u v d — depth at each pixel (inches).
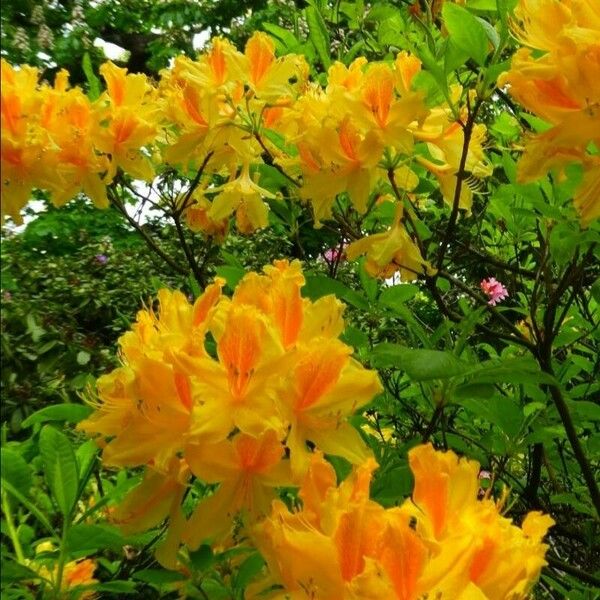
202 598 16.2
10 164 19.3
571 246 21.5
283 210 29.3
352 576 13.8
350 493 14.7
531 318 23.8
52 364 52.1
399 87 21.4
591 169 18.2
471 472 14.8
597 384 28.4
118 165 23.5
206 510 15.6
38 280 79.3
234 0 113.7
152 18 118.6
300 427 16.0
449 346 23.2
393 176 22.2
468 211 26.3
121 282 81.8
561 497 26.6
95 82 26.1
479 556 13.8
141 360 15.3
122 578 20.7
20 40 115.0
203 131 24.0
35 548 18.9
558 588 24.1
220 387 15.3
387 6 33.0
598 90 16.6
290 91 23.8
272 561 14.7
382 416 30.8
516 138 30.9
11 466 15.3
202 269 29.8
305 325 16.5
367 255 23.0
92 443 17.7
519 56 18.0
